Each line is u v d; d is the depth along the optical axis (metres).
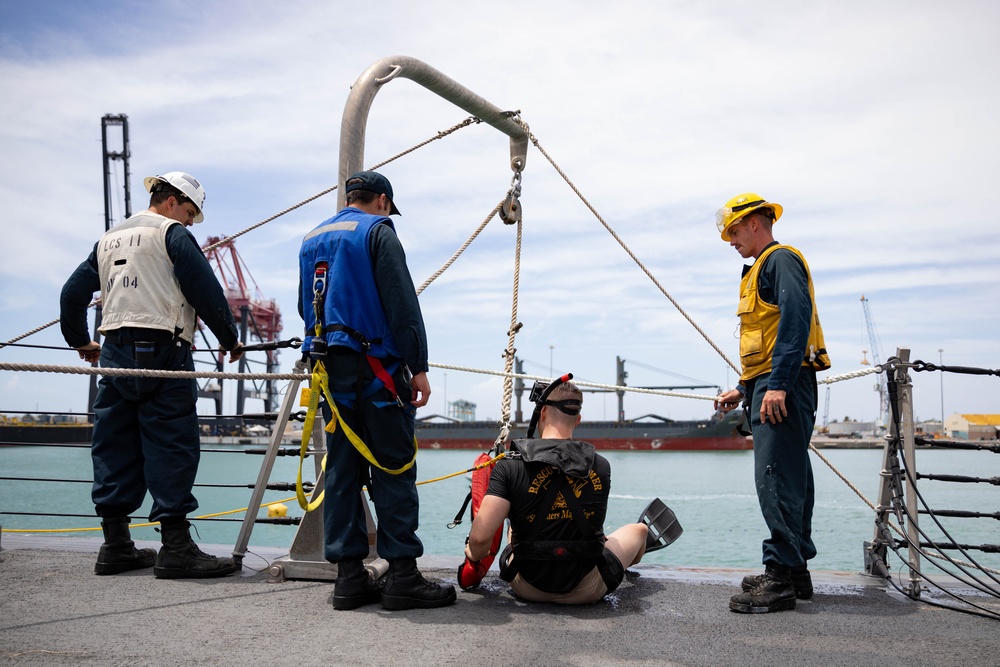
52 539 4.67
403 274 2.98
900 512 3.50
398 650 2.43
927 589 3.47
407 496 3.08
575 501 3.01
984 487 30.27
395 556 3.02
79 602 3.05
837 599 3.26
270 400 85.44
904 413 3.59
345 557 3.02
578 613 2.97
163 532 3.54
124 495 3.60
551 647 2.49
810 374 3.21
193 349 3.70
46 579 3.50
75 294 3.77
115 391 3.55
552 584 3.03
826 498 24.45
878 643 2.58
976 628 2.79
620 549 3.21
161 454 3.49
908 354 3.64
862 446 88.88
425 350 2.99
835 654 2.45
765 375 3.19
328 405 3.01
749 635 2.67
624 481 33.34
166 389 3.51
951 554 9.89
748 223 3.35
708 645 2.54
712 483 31.53
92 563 3.90
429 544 14.48
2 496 24.33
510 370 4.57
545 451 3.03
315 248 3.14
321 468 3.62
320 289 3.06
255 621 2.79
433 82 4.75
